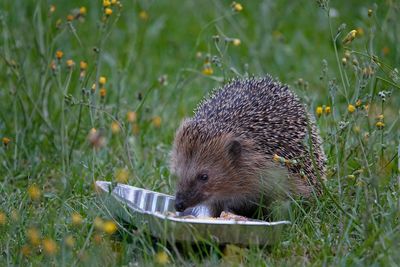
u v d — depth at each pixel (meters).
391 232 9.23
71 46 17.00
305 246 9.86
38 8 14.51
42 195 11.52
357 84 11.61
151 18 19.06
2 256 9.68
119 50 17.84
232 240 9.41
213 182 11.77
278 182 11.54
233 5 13.77
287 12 19.23
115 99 15.05
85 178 12.36
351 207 10.22
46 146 13.45
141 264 9.10
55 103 14.16
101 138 11.55
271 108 11.95
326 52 17.69
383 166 11.08
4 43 14.58
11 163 13.02
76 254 9.42
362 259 9.03
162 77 14.60
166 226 9.16
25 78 13.88
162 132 14.22
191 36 19.11
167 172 12.67
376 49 14.80
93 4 18.95
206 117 12.08
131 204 9.84
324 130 13.63
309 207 11.38
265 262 9.17
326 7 10.96
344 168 11.39
